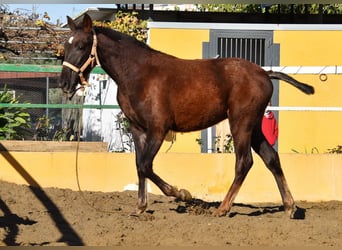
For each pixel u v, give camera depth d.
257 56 14.57
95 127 15.17
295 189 10.65
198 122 8.55
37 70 10.53
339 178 10.63
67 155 10.48
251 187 10.58
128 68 8.34
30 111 14.73
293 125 14.21
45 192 9.98
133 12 14.48
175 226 7.97
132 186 10.51
